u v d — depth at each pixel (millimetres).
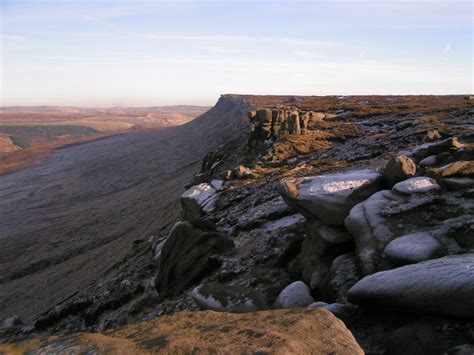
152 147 109500
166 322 5062
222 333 4422
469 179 9469
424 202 9008
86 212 55688
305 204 10539
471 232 7355
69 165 113375
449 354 5281
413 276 6121
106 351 3902
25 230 50125
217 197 21625
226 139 69125
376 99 83375
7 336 17750
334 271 8852
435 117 31875
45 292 27031
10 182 97312
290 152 27484
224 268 12812
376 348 6059
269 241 13484
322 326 4570
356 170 11781
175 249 14281
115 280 18000
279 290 10195
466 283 5469
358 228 9133
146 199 51125
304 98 106375
